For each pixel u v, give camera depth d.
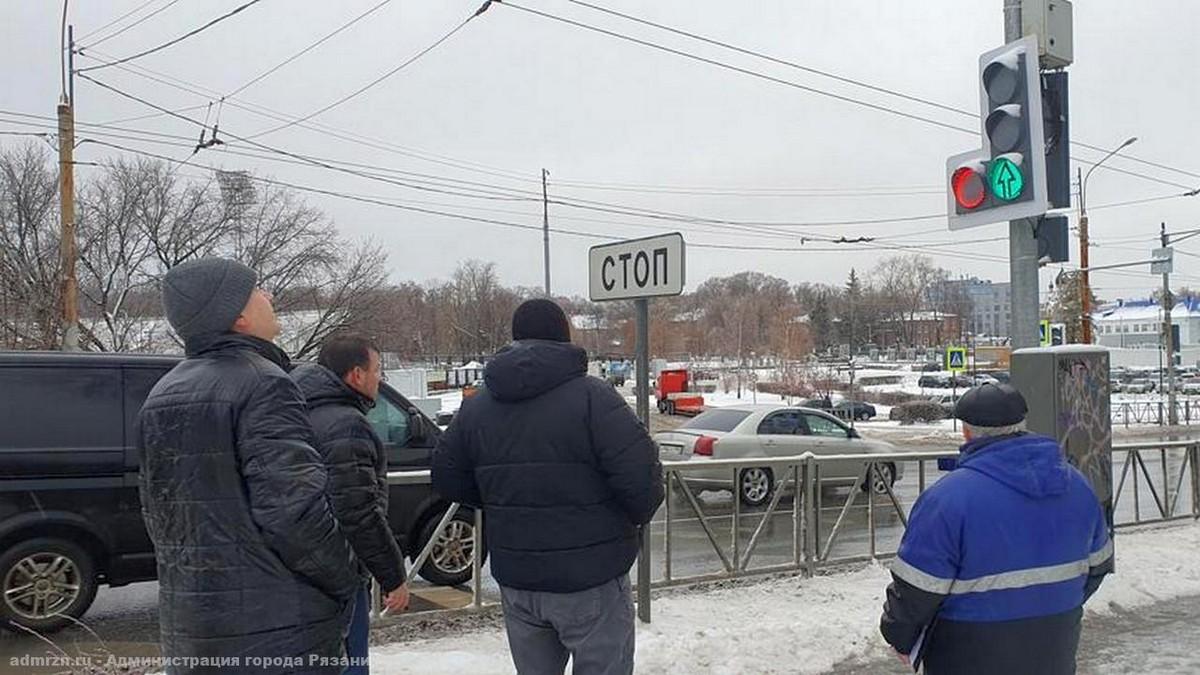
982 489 2.97
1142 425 37.72
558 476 3.39
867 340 118.06
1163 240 37.31
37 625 6.22
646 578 6.12
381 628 6.07
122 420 6.55
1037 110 6.56
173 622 2.66
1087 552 3.09
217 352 2.76
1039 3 6.68
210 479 2.62
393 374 42.47
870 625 6.04
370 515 3.48
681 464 7.26
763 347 84.19
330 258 37.94
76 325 19.22
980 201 6.87
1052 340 33.59
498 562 3.52
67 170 19.06
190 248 33.53
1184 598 7.21
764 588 7.24
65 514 6.30
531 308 3.59
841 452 14.53
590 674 3.45
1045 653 2.98
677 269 5.68
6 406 6.18
